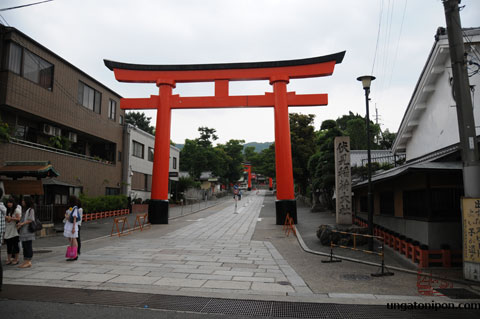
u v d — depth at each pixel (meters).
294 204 19.14
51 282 6.45
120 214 24.91
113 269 7.66
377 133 47.62
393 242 9.79
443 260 7.61
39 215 14.16
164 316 4.66
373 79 10.48
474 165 6.74
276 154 19.69
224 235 14.81
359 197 16.03
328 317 4.72
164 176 20.16
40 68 18.23
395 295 5.81
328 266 8.32
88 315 4.64
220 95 20.17
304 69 19.72
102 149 26.83
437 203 8.15
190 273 7.34
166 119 20.28
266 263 8.62
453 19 7.18
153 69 20.44
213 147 59.91
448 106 10.98
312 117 35.16
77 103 21.52
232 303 5.31
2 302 5.21
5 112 16.98
